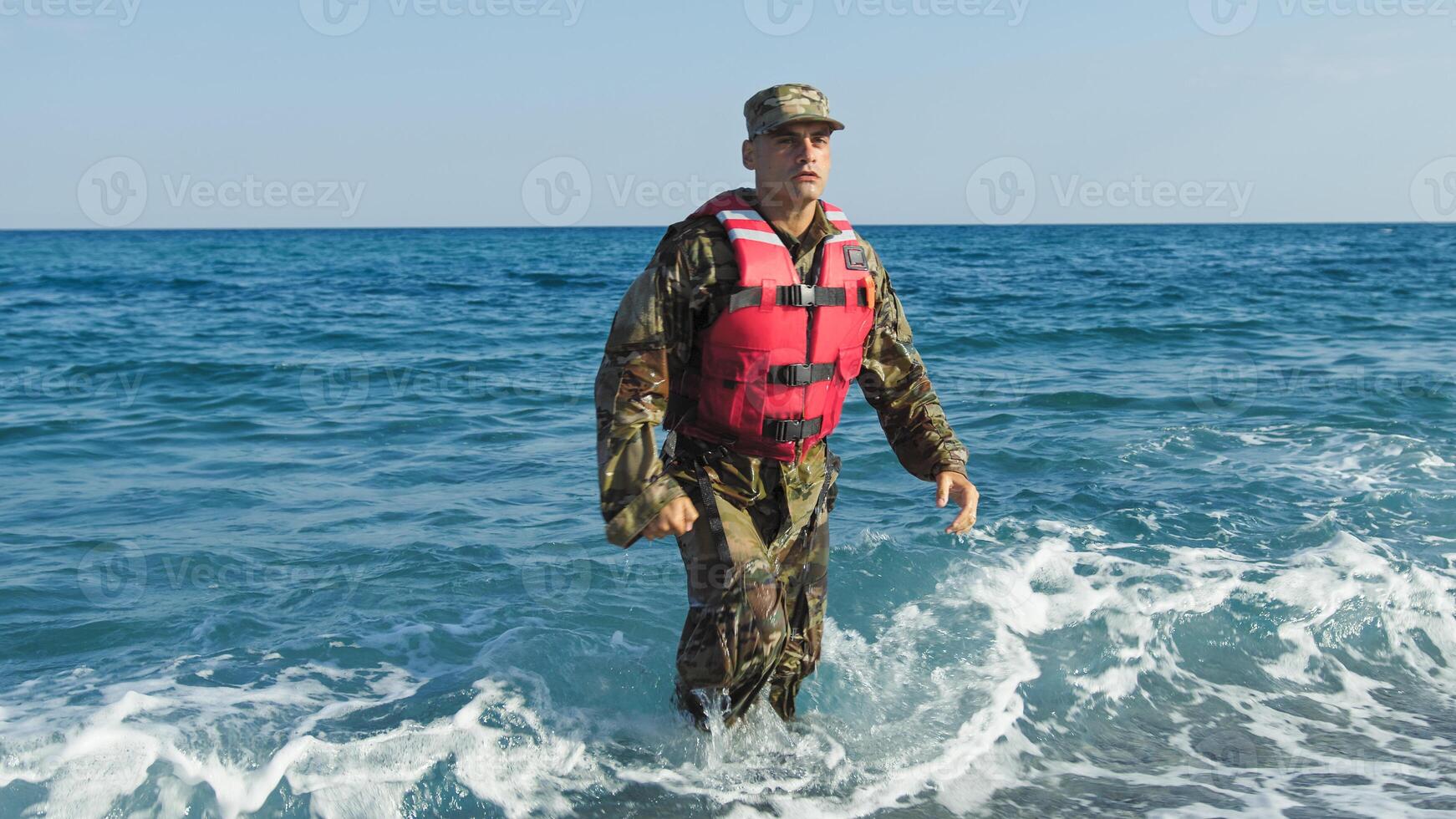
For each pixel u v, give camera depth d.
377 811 2.77
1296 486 6.25
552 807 2.85
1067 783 3.11
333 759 2.91
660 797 2.92
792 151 2.93
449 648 3.85
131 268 41.81
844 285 3.01
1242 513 5.63
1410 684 3.88
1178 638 4.04
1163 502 5.84
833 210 3.15
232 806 2.72
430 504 6.05
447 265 44.78
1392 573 4.55
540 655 3.67
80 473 7.00
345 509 5.95
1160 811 2.95
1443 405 9.20
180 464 7.27
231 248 72.19
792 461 3.10
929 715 3.43
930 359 13.21
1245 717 3.57
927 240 92.50
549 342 15.59
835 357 3.06
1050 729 3.41
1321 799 3.02
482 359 13.34
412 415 9.13
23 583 4.59
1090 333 15.72
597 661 3.67
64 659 3.70
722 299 2.90
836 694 3.54
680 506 2.83
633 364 2.89
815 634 3.33
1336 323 17.44
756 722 3.21
